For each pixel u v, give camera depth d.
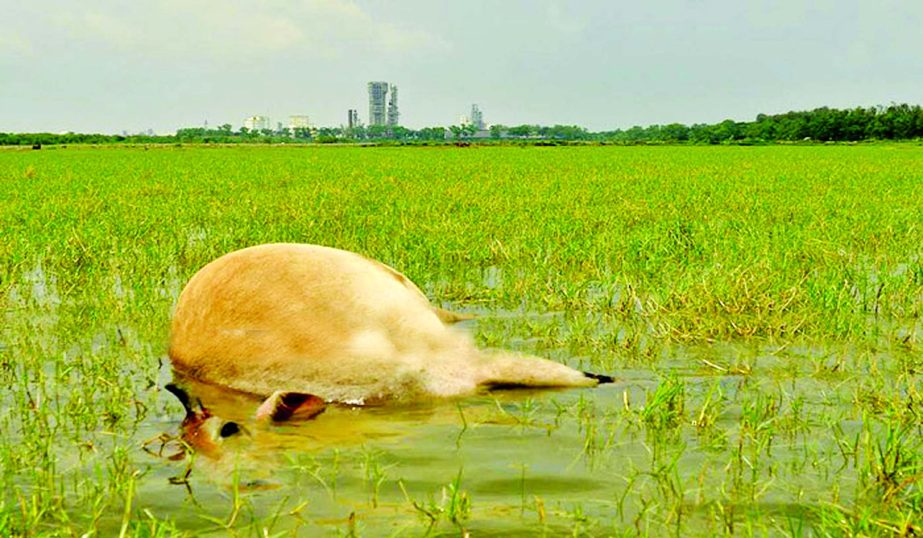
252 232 9.49
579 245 8.48
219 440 3.71
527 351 5.22
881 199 13.67
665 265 7.46
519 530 2.86
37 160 34.00
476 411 4.15
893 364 4.89
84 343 5.47
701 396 4.30
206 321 4.73
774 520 2.92
